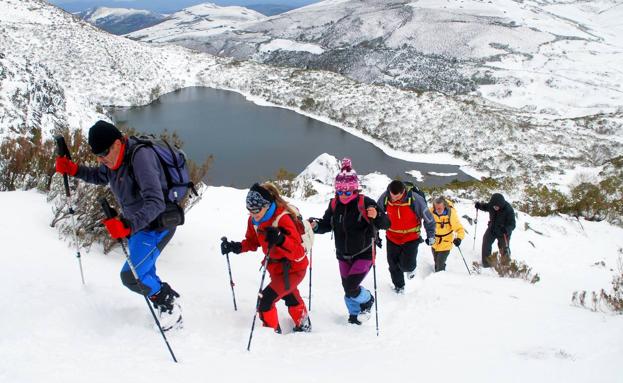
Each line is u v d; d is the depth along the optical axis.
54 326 3.14
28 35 103.06
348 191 4.45
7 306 3.23
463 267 8.38
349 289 4.59
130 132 7.36
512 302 5.18
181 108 88.25
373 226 4.45
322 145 67.88
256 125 76.88
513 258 9.23
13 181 6.30
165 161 3.36
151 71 106.88
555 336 3.93
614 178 22.67
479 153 65.31
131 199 3.36
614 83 190.38
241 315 4.28
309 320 4.37
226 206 8.32
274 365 3.19
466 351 3.67
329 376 3.05
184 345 3.34
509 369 3.19
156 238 3.48
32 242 4.49
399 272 6.07
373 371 3.20
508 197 19.30
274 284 3.97
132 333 3.40
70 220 5.18
